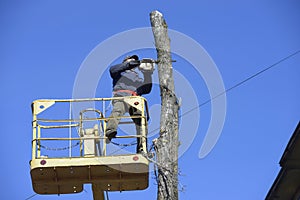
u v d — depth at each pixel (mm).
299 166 19906
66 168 15336
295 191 20328
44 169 15352
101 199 16297
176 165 14430
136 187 16109
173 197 14016
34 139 15523
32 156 15398
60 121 15750
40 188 16000
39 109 15812
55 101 15961
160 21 15836
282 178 20359
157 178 14445
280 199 20734
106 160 15242
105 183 15984
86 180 15680
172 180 14156
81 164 15266
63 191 16156
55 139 15570
